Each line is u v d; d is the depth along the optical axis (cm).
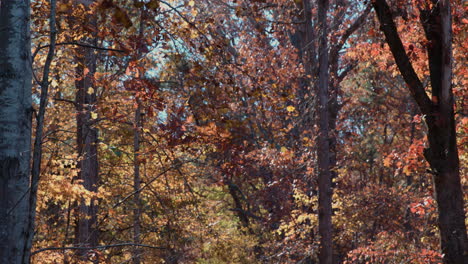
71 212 1495
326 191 1409
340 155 2116
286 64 1797
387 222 1717
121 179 1905
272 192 1772
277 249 1903
